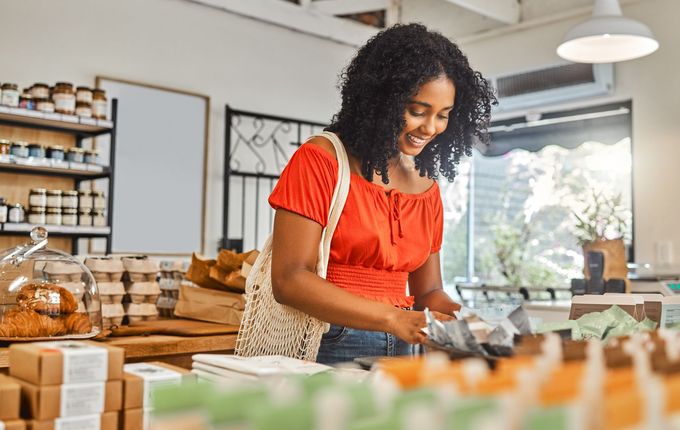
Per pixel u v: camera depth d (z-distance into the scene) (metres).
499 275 5.78
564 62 5.19
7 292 1.56
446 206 6.21
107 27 4.45
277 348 1.46
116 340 1.76
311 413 0.53
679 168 4.68
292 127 5.43
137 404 0.87
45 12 4.19
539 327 1.05
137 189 4.54
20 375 0.85
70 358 0.82
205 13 4.95
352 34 5.80
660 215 4.75
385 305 1.29
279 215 1.42
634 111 4.91
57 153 3.85
